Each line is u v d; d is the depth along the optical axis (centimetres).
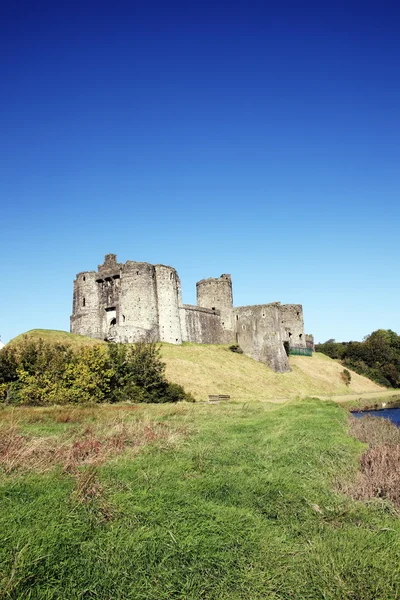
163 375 4412
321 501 1029
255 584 668
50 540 744
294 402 3603
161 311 6912
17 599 593
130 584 650
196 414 2619
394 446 1606
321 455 1457
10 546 725
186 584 655
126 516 866
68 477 1096
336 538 823
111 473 1138
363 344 9794
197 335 7681
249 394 5572
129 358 4275
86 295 7019
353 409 5428
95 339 6322
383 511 981
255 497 1028
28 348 3928
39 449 1315
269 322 7750
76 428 1881
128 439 1580
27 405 3188
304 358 8612
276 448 1545
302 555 759
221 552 749
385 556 766
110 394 3791
